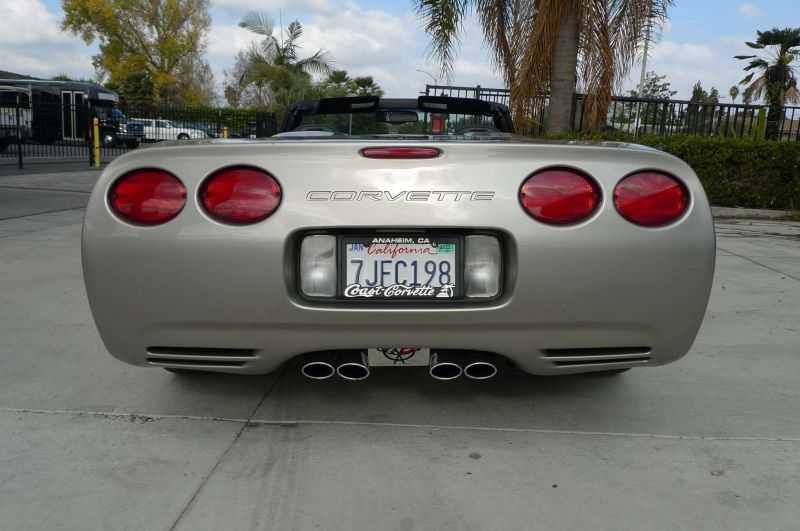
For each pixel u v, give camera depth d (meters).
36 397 2.54
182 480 1.96
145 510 1.80
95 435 2.24
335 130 3.74
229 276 2.00
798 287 4.65
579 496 1.90
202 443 2.20
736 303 4.19
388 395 2.62
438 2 9.22
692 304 2.08
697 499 1.90
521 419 2.42
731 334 3.52
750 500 1.89
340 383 2.73
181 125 24.42
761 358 3.14
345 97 3.57
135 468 2.03
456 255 2.05
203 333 2.06
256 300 2.01
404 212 1.98
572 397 2.63
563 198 2.01
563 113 8.91
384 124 3.68
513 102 8.88
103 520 1.76
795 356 3.17
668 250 2.03
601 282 2.02
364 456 2.12
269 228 1.98
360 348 2.10
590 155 2.04
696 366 3.02
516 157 2.03
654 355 2.15
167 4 46.94
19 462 2.04
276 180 2.01
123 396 2.57
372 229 2.01
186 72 49.50
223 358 2.12
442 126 3.67
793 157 9.67
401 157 2.01
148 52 48.34
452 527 1.75
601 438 2.27
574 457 2.14
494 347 2.09
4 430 2.26
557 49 8.73
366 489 1.93
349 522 1.76
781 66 27.80
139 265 2.02
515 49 9.01
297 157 2.02
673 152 9.91
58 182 11.64
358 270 2.05
